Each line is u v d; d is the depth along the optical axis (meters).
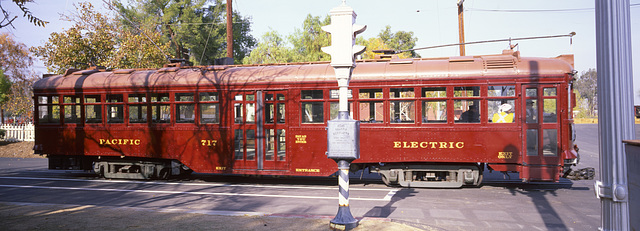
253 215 7.81
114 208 8.57
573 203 9.20
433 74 10.79
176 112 12.61
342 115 6.76
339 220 6.74
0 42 38.00
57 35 24.05
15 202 9.55
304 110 11.53
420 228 7.20
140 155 12.91
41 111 14.00
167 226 6.98
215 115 12.24
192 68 13.15
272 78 11.73
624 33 4.41
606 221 4.52
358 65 11.35
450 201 9.51
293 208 8.89
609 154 4.46
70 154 13.68
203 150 12.32
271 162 11.72
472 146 10.64
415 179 11.27
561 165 10.23
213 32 41.62
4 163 19.06
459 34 22.52
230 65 12.95
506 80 10.49
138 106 12.98
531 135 10.43
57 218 7.63
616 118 4.41
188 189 11.51
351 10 6.69
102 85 13.26
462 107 10.71
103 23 24.81
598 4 4.58
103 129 13.30
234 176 14.09
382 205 9.12
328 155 6.72
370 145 11.13
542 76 10.34
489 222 7.67
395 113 11.02
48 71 24.00
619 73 4.40
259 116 11.83
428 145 10.83
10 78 38.00
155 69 13.61
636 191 3.93
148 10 37.88
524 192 10.55
